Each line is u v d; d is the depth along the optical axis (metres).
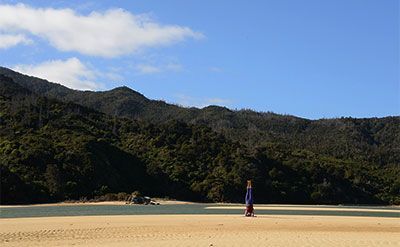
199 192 98.25
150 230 28.81
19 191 79.19
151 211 55.78
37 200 80.44
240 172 103.81
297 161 116.88
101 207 66.88
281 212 57.72
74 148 95.25
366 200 111.12
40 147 92.31
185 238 23.22
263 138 166.50
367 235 25.75
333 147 161.62
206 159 111.12
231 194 97.50
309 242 21.05
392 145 176.62
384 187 117.38
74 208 63.38
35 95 133.50
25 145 92.31
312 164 116.25
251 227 31.78
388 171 130.75
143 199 80.00
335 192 107.88
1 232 26.91
